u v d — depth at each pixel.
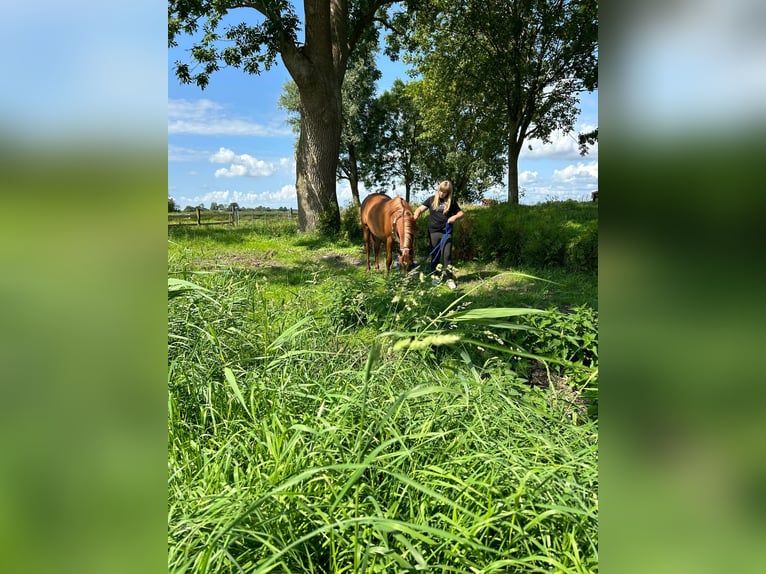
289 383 2.71
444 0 20.31
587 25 19.30
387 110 39.62
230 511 1.61
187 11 14.38
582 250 9.87
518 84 21.45
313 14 15.56
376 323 4.95
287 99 37.16
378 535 1.51
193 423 2.44
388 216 8.72
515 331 4.63
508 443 2.09
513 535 1.60
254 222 22.28
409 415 2.28
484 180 38.06
